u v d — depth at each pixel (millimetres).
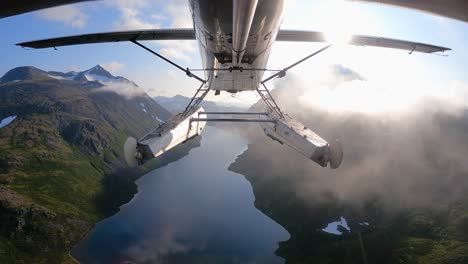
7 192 175500
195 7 10562
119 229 155250
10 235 142875
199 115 20125
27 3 6617
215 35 11734
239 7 6664
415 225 162375
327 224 169500
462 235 147250
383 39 16703
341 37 16766
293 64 17156
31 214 156000
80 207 180125
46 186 197750
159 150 15875
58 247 139000
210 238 146125
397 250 143750
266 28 10805
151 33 16281
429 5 6961
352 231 162250
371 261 137875
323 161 15258
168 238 145000
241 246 141000
